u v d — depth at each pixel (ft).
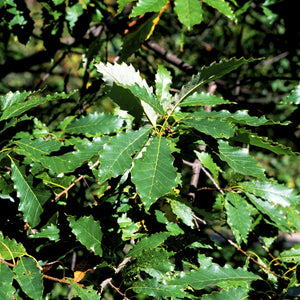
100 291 4.09
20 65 6.98
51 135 4.67
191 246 4.40
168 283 4.07
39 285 3.87
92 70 6.14
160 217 4.35
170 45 8.79
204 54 8.18
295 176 11.41
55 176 4.49
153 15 4.77
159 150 3.96
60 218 4.22
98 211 4.30
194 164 5.23
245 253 4.56
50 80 10.89
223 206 4.60
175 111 4.37
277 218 4.45
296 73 7.11
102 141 4.23
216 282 4.13
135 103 4.15
